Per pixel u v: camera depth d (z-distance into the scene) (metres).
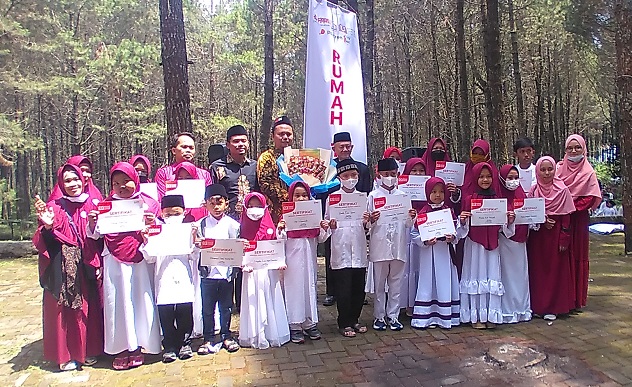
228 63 29.33
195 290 5.04
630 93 9.38
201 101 29.02
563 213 5.39
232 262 4.57
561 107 25.53
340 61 6.17
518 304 5.36
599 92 20.97
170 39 7.39
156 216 4.87
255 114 30.61
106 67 19.80
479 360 4.38
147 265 4.56
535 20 19.67
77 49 17.38
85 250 4.41
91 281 4.48
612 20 14.14
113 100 22.59
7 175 27.20
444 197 5.27
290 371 4.25
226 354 4.68
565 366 4.21
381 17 21.12
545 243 5.45
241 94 31.16
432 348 4.69
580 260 5.61
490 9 9.43
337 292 5.13
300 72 26.45
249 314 4.81
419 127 27.16
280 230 4.79
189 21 30.14
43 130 26.23
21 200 24.17
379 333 5.16
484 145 5.72
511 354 4.44
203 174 5.52
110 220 4.32
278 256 4.77
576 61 21.59
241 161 5.49
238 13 31.33
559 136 25.64
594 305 5.96
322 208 5.38
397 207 5.07
